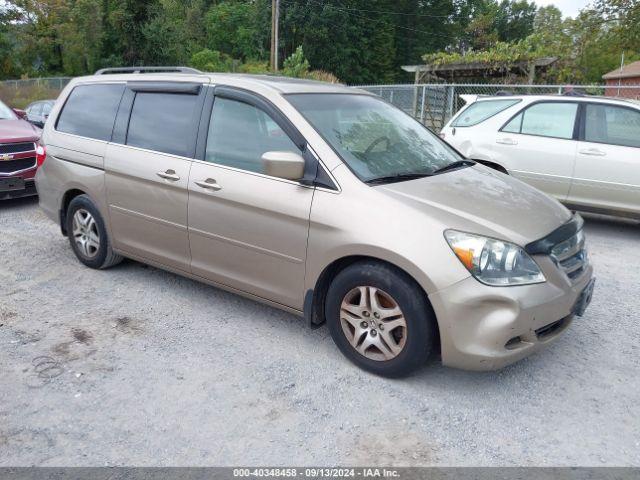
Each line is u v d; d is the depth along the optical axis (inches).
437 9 2655.0
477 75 775.7
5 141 286.2
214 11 2511.1
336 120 153.3
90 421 119.2
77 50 1686.8
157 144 173.6
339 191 135.2
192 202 161.8
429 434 116.6
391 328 130.3
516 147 282.0
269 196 144.6
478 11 2827.3
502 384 135.6
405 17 2605.8
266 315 171.2
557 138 273.0
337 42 2287.2
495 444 113.8
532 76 687.7
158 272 205.3
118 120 187.0
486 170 169.8
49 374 136.6
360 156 144.4
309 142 141.7
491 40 2390.5
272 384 133.9
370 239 127.3
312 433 116.3
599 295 193.2
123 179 180.7
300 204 139.1
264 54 2288.4
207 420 120.0
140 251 183.5
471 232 123.0
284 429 117.4
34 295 183.9
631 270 219.9
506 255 121.3
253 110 154.6
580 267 139.7
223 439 114.0
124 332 159.0
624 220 305.0
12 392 129.0
